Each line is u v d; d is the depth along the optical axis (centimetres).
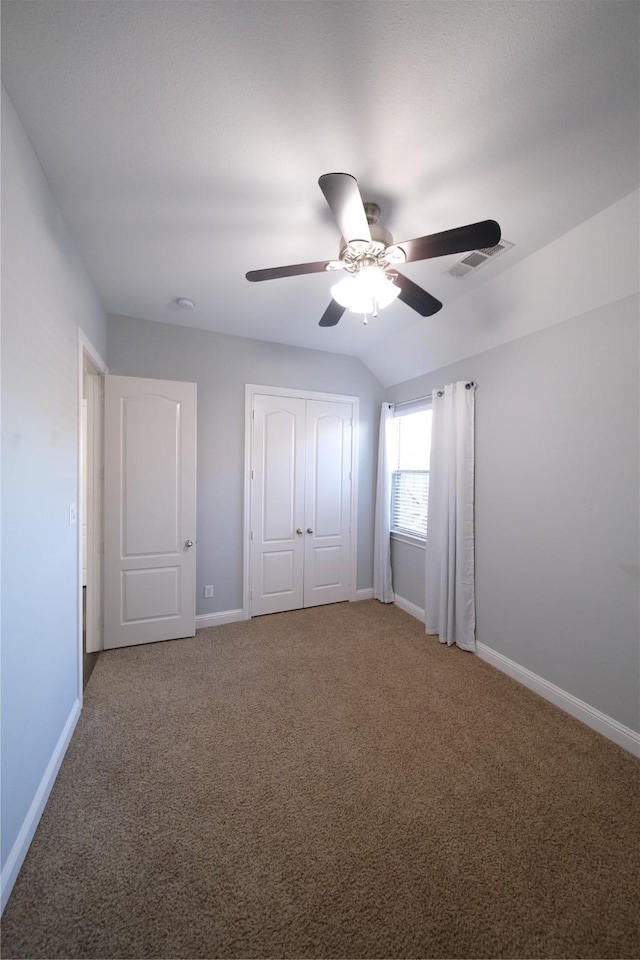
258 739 188
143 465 286
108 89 115
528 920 113
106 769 168
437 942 108
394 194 158
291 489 357
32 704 137
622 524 191
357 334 322
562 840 138
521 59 105
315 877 124
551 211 167
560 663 221
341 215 130
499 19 96
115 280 234
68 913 112
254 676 247
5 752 116
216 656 273
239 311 279
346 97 116
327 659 271
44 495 150
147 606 290
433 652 283
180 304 266
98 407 275
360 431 391
